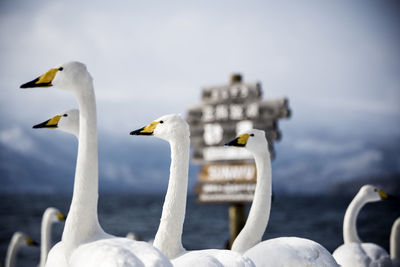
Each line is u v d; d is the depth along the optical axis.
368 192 9.66
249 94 15.09
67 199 87.62
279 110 14.70
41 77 5.54
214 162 15.26
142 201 94.81
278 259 5.77
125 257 4.11
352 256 7.92
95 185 5.38
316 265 5.73
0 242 28.08
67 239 5.21
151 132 6.38
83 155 5.43
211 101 15.52
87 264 4.22
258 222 7.46
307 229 33.31
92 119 5.52
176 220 6.14
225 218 48.22
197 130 15.58
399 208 56.22
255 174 14.76
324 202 92.31
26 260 21.23
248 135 7.60
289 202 93.38
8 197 93.62
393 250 11.07
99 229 5.30
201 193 15.23
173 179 6.25
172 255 6.07
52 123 6.81
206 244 27.17
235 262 5.05
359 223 34.56
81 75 5.53
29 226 36.59
